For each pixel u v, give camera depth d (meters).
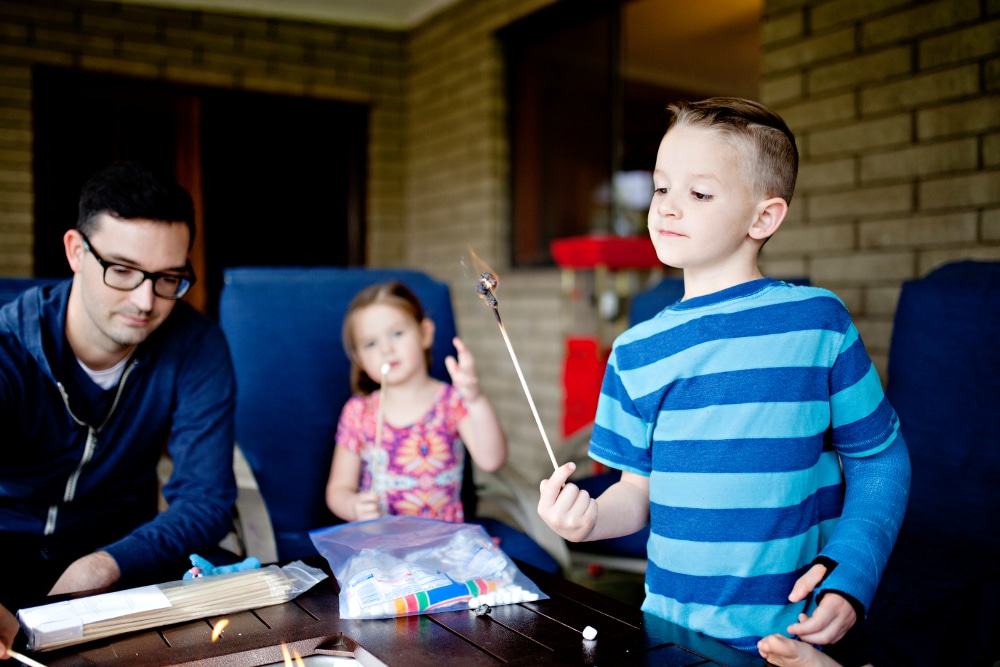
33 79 4.07
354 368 1.93
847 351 1.01
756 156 1.02
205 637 0.89
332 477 1.92
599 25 3.99
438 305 2.15
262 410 2.01
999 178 2.28
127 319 1.38
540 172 4.36
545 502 0.96
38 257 4.14
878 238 2.58
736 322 1.03
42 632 0.85
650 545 1.09
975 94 2.32
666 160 1.06
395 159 5.06
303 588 1.04
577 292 3.91
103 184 1.34
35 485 1.49
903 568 1.57
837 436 1.03
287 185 4.80
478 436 1.79
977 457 1.74
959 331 1.85
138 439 1.57
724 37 4.49
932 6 2.41
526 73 4.40
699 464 1.02
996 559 1.60
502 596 1.00
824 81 2.71
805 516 1.00
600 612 0.97
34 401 1.44
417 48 4.96
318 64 4.77
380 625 0.93
